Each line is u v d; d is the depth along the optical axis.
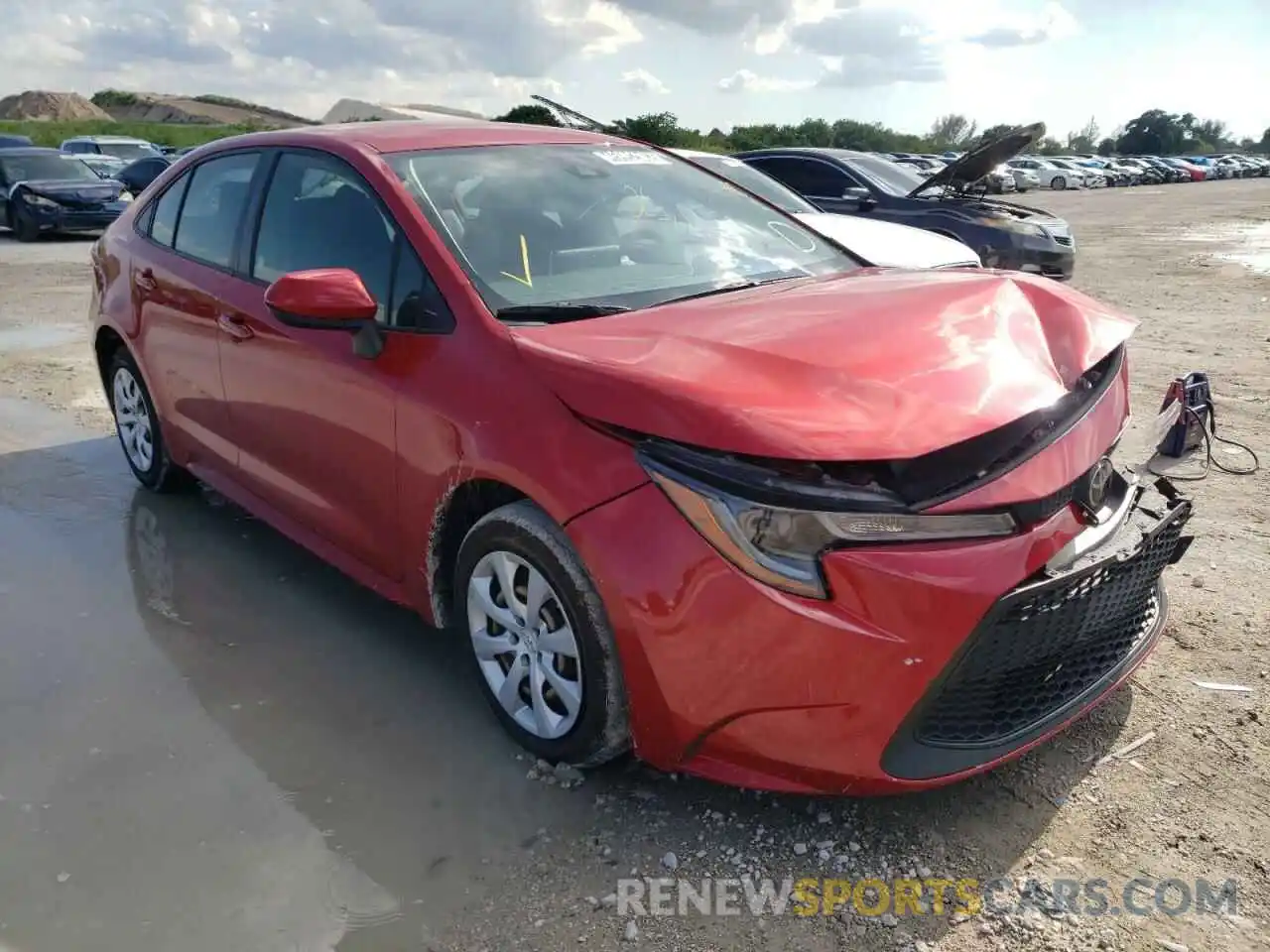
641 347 2.59
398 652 3.51
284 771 2.86
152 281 4.41
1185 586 3.86
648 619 2.36
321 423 3.35
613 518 2.40
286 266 3.62
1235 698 3.11
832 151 10.95
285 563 4.23
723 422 2.26
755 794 2.70
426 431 2.88
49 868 2.49
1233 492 4.87
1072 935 2.24
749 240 3.71
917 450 2.23
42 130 52.44
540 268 3.14
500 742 2.97
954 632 2.24
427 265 3.04
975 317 2.80
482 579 2.88
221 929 2.29
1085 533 2.51
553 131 3.99
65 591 3.97
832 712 2.26
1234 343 8.43
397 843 2.56
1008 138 8.97
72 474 5.31
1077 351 2.82
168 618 3.75
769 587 2.22
